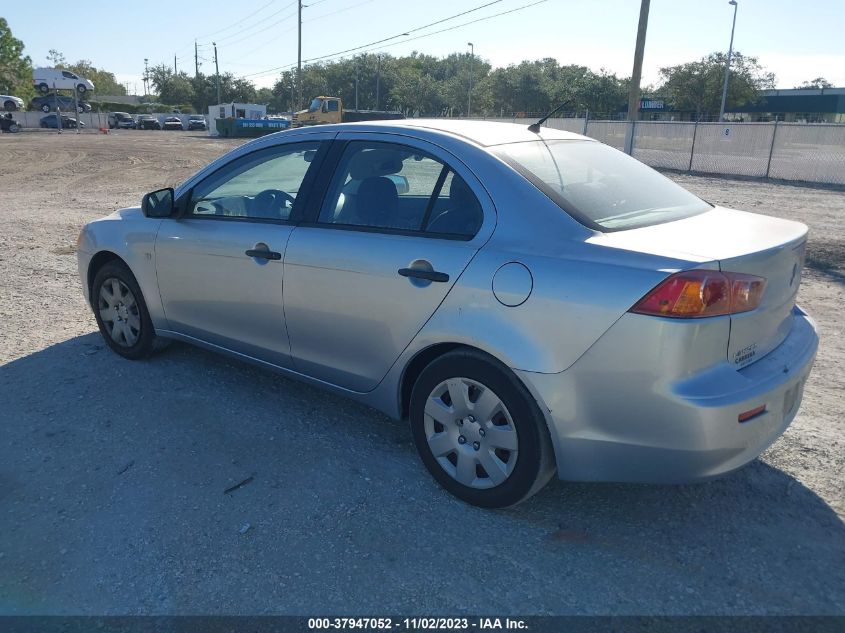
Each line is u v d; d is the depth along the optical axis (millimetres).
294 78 104875
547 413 2857
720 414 2594
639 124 25594
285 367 4004
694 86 61188
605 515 3182
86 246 5008
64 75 63719
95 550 2920
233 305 4090
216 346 4379
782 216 12922
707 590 2699
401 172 3455
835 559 2875
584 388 2764
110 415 4133
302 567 2824
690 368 2602
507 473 3039
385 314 3328
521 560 2875
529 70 78750
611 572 2803
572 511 3215
